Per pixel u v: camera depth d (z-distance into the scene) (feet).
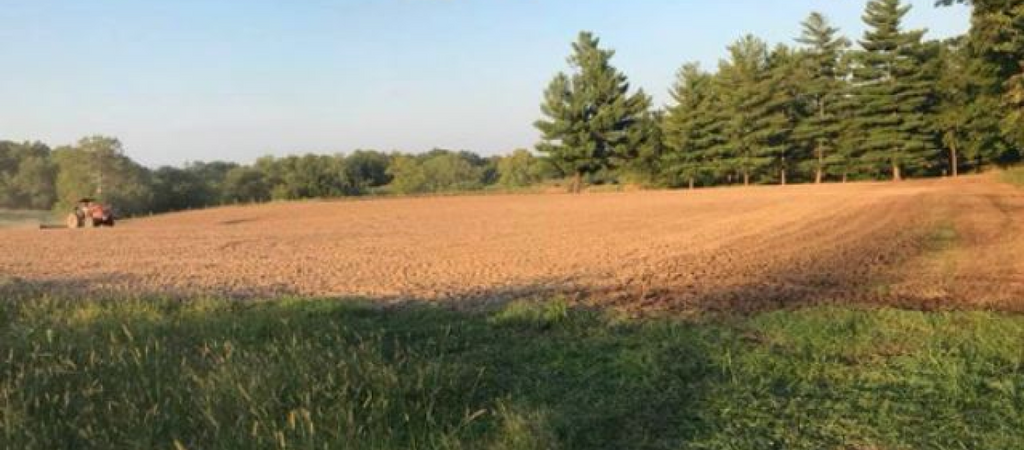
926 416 17.04
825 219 86.89
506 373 21.50
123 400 17.25
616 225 96.78
